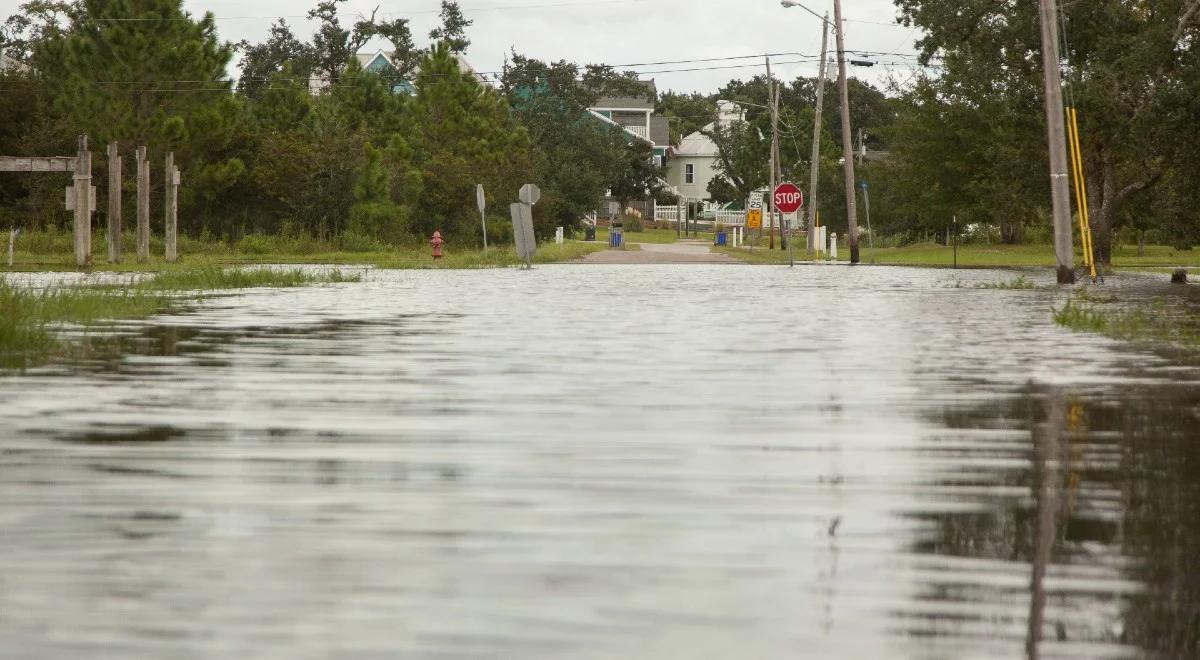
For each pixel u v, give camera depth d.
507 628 8.36
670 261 100.94
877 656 7.84
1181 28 80.88
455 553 10.26
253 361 25.69
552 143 185.88
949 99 121.88
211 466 14.11
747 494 12.60
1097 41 87.56
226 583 9.39
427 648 7.98
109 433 16.50
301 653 7.88
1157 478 13.45
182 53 98.31
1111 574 9.63
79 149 74.81
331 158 110.69
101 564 9.91
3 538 10.71
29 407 18.97
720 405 19.19
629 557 10.14
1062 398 20.05
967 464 14.30
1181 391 20.98
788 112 198.38
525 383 21.97
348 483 13.16
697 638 8.16
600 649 7.95
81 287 50.75
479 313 40.00
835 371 23.92
